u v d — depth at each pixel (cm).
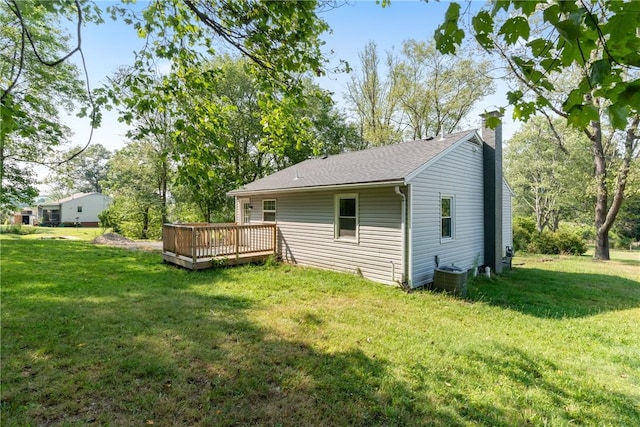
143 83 313
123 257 1020
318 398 277
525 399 287
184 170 329
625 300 655
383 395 284
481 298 641
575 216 2619
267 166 1994
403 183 672
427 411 264
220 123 371
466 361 354
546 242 1512
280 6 287
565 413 269
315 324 455
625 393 302
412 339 410
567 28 119
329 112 2128
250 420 248
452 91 1936
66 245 1291
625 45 121
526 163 2495
